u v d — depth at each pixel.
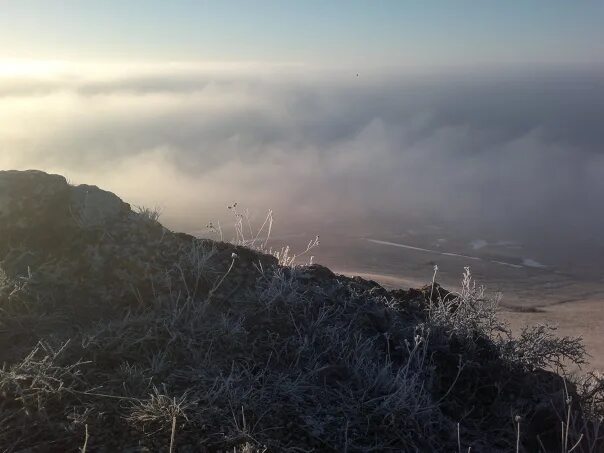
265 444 2.99
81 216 4.74
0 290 3.93
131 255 4.54
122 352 3.64
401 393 3.58
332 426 3.34
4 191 4.68
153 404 3.08
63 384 3.27
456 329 4.61
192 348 3.75
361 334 4.37
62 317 3.94
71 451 2.81
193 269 4.54
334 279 5.27
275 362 3.86
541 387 4.44
